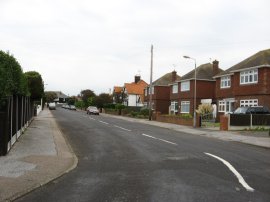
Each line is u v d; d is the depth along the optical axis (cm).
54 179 1077
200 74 5675
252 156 1636
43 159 1403
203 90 5612
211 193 910
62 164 1313
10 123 1614
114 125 3634
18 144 1811
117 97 10175
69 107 11469
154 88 7138
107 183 1023
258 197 877
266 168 1302
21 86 1873
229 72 4716
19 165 1266
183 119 4206
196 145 2028
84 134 2595
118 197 866
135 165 1332
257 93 4097
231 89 4762
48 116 5112
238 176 1135
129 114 6353
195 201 832
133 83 9894
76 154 1625
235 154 1686
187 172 1194
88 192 916
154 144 2019
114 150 1759
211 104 5172
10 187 946
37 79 3516
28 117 3012
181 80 5938
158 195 886
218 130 3397
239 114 3416
